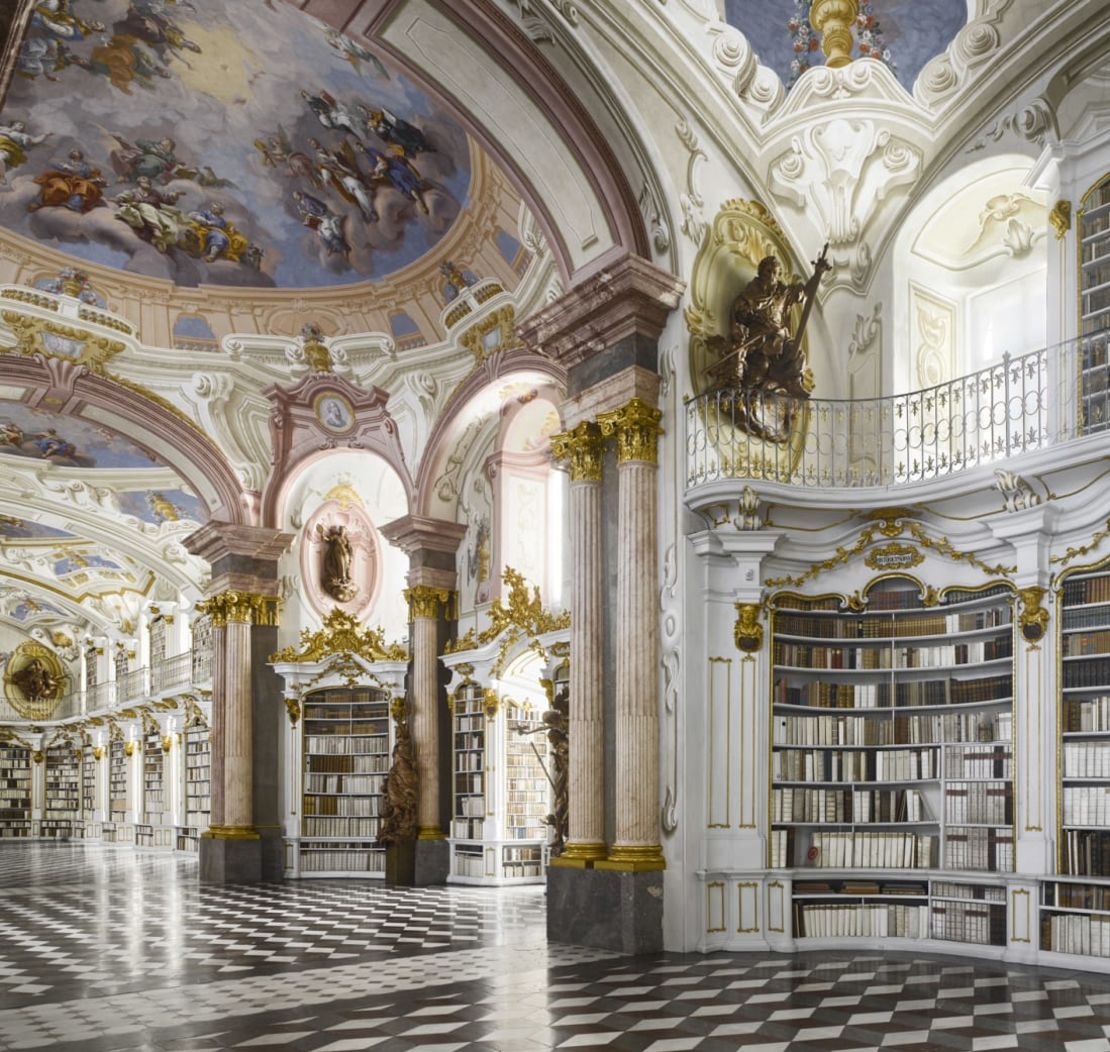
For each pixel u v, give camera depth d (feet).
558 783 47.91
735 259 42.65
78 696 135.44
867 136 43.34
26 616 135.03
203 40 45.65
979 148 41.70
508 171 41.96
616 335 40.55
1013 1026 25.25
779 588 39.42
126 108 49.85
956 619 38.45
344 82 46.68
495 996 28.84
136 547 91.45
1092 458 33.35
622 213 39.83
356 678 69.51
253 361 66.80
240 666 70.28
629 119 39.29
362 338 64.03
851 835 38.42
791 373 41.55
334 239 58.44
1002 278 44.52
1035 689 35.14
